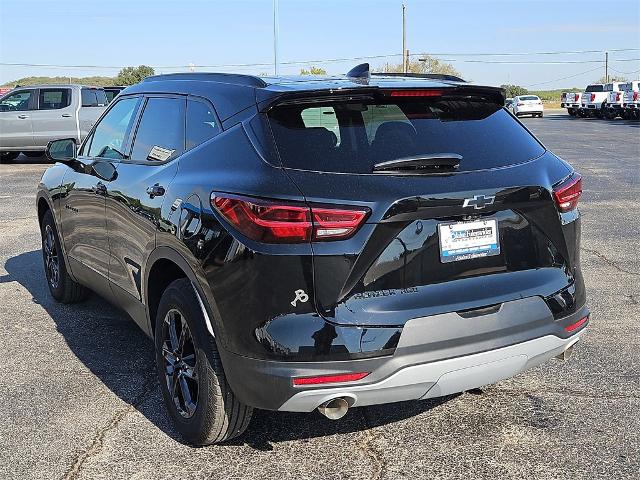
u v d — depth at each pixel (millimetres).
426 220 3088
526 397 4199
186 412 3656
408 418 3953
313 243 2959
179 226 3490
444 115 3514
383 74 4164
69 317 5773
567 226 3525
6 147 18188
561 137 26234
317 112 3318
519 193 3275
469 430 3811
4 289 6613
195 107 3879
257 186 3059
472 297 3186
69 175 5285
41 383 4469
